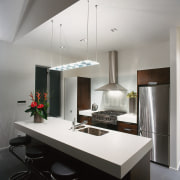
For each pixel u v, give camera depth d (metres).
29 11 2.42
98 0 1.88
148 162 1.79
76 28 2.76
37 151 2.01
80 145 1.60
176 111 2.62
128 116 3.51
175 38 2.65
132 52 4.10
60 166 1.57
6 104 3.62
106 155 1.35
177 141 2.69
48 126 2.47
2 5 1.99
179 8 2.05
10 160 2.95
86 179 1.84
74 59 5.26
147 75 3.06
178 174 2.49
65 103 4.94
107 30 2.84
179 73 2.87
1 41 3.54
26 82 3.99
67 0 1.67
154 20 2.42
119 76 4.38
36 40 3.44
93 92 5.08
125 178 1.45
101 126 3.92
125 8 2.07
